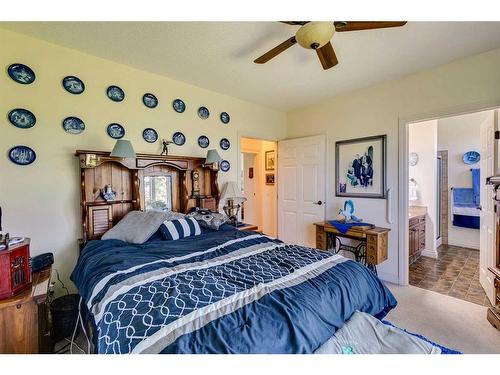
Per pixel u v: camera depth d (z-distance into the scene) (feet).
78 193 7.79
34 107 7.04
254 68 9.01
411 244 12.14
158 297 3.92
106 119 8.34
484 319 7.36
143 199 9.04
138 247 6.77
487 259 8.60
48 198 7.28
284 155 14.16
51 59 7.32
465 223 15.03
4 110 6.63
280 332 3.39
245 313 3.62
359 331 4.19
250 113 12.86
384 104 10.41
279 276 4.86
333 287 4.68
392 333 4.13
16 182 6.80
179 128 10.21
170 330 3.20
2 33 6.62
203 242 7.09
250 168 19.52
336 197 12.12
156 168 9.40
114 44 7.39
